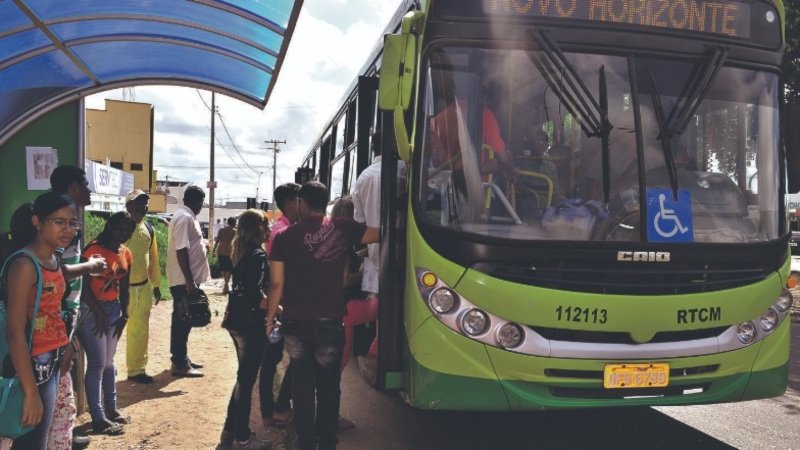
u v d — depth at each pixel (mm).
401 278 4535
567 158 4359
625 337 4168
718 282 4293
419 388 4219
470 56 4414
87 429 5305
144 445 4996
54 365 3428
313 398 4465
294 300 4465
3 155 5863
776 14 4852
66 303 4020
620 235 4250
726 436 5312
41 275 3289
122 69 6637
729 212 4473
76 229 3414
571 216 4250
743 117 4660
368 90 5691
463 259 4133
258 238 5012
